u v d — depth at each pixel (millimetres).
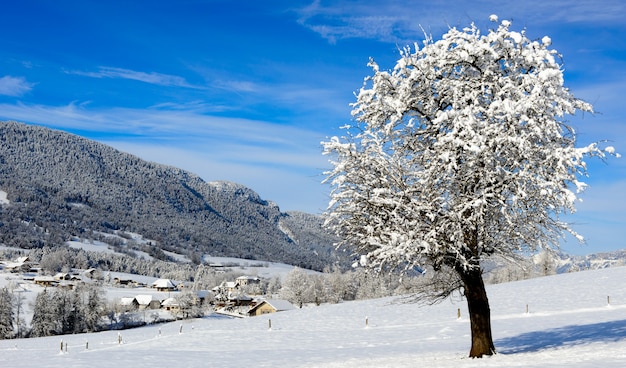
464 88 19625
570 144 18656
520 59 19734
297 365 26781
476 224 18250
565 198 17453
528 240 18688
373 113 20953
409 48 21094
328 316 69562
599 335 27484
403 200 18625
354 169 19859
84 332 120750
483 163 18375
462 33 20047
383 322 59281
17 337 115750
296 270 152875
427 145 20531
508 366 17281
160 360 34875
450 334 41500
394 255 17906
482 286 20078
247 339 54094
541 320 43719
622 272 72688
